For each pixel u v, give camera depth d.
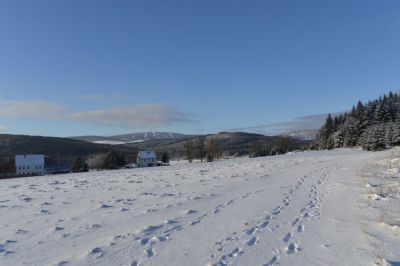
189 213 11.72
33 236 9.30
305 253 7.13
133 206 13.48
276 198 14.37
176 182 22.59
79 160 106.25
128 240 8.52
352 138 102.25
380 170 23.56
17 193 19.66
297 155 68.38
